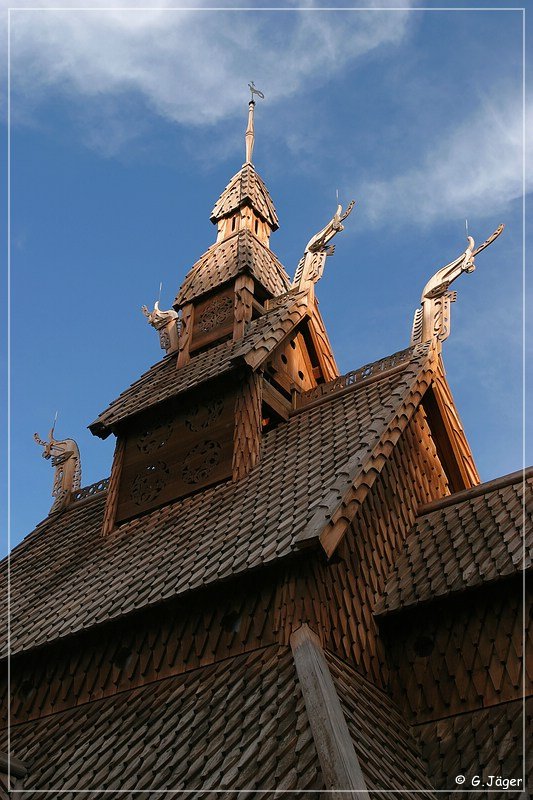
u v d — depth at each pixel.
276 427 22.72
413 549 18.66
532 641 15.66
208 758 13.41
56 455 28.84
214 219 29.64
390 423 19.03
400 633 17.11
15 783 15.39
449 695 15.92
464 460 22.42
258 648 15.76
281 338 23.72
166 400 23.16
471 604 16.64
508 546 16.98
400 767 13.74
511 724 14.80
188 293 27.14
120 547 20.89
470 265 23.27
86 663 18.03
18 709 18.33
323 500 16.58
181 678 16.36
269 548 16.16
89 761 15.12
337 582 16.66
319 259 26.33
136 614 17.36
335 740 12.38
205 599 16.97
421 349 22.08
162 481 22.23
